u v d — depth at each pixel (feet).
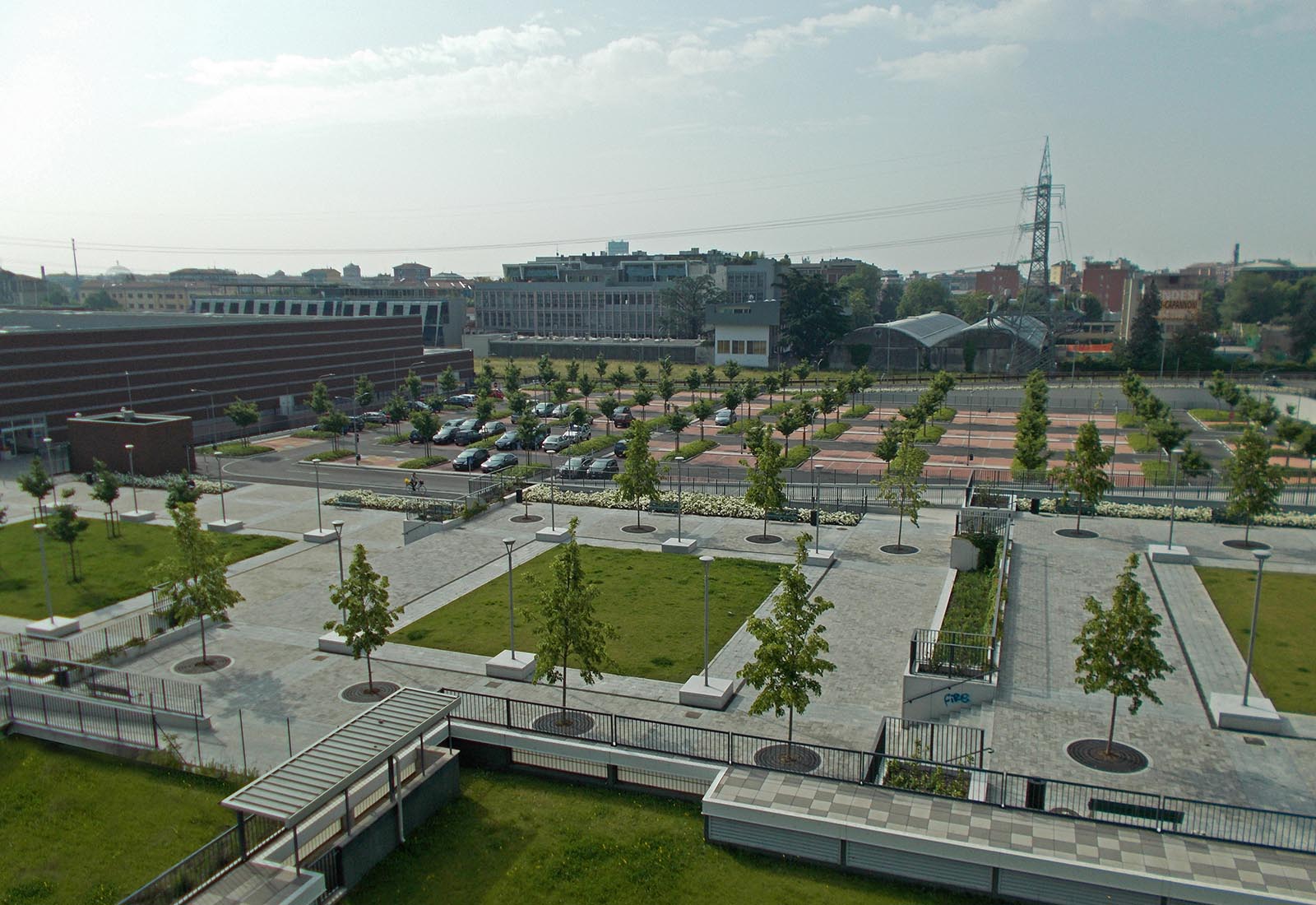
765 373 453.17
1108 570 121.08
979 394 374.63
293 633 110.22
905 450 144.56
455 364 413.39
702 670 96.73
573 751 74.43
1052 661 93.61
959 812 62.90
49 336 230.68
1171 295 638.12
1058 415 312.71
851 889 59.93
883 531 153.17
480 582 128.06
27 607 118.01
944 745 77.51
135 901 54.54
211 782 73.77
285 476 212.64
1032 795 65.26
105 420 215.72
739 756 76.79
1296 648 96.37
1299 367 449.48
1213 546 132.36
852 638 104.94
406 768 68.69
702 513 166.30
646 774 72.84
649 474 155.33
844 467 220.84
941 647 90.07
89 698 87.15
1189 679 89.92
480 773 76.79
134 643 103.24
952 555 125.59
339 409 323.57
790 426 231.71
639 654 101.09
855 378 319.27
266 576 132.87
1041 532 140.56
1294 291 598.75
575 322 631.97
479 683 95.04
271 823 62.49
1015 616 105.09
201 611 99.19
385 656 102.68
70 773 75.51
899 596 119.55
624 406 301.22
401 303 546.26
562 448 241.55
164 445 209.77
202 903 54.75
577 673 96.63
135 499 168.55
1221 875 54.95
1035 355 474.49
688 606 116.26
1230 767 73.31
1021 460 185.78
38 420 229.86
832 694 90.68
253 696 92.17
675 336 594.24
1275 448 239.50
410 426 291.79
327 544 150.20
